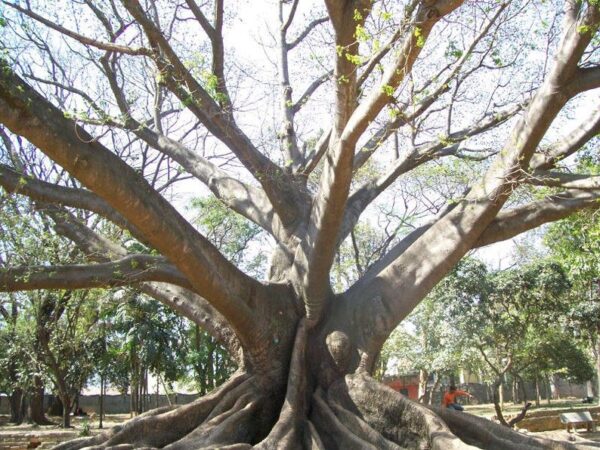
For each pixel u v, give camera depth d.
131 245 13.72
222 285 8.43
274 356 9.70
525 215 9.82
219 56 9.89
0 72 5.93
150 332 21.06
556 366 26.72
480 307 20.64
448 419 8.98
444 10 6.16
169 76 9.42
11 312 24.06
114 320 21.97
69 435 17.44
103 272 8.36
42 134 6.18
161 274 8.64
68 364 22.05
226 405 9.16
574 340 27.94
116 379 26.69
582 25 7.52
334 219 8.49
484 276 20.97
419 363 27.73
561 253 16.38
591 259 15.88
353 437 8.39
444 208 11.23
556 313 21.39
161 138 11.84
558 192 9.58
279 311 9.77
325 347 9.80
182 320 22.48
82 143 6.47
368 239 23.58
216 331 10.40
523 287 20.83
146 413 9.17
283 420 8.60
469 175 10.74
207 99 9.57
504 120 11.05
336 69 7.57
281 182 10.76
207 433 8.45
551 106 8.32
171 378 21.97
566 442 8.37
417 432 8.53
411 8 6.63
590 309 22.64
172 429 8.87
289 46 12.93
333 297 10.45
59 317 19.97
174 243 7.46
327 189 8.23
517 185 9.07
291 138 11.91
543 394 45.78
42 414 27.47
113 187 6.72
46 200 8.66
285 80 12.60
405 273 10.02
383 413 8.89
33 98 6.18
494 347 22.73
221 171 11.83
